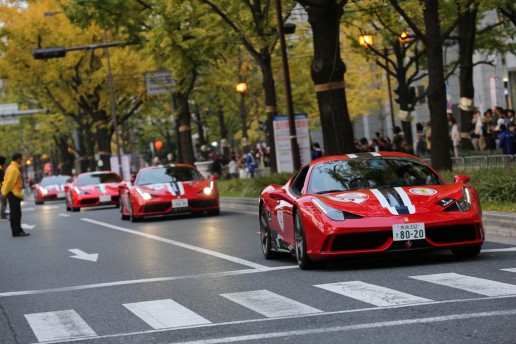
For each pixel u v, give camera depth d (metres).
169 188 31.59
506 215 17.75
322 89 29.75
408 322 9.40
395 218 13.41
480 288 11.19
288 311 10.68
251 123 89.50
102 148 76.25
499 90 58.59
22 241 26.25
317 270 14.39
